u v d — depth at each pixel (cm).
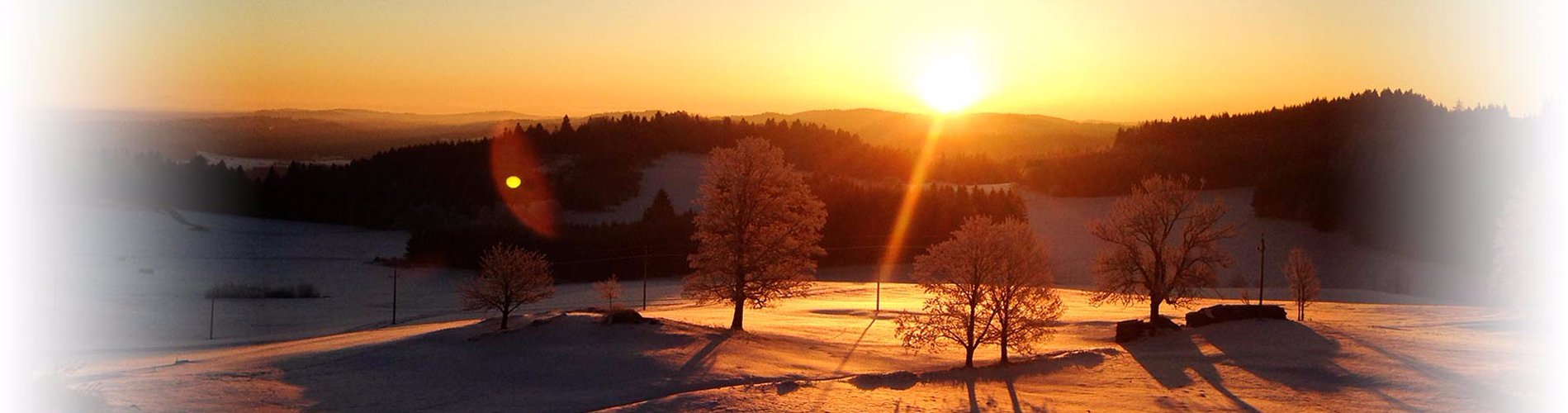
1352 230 14375
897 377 3856
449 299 9881
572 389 3553
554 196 17575
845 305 7869
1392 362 4078
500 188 17850
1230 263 5975
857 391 3556
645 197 18350
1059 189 18912
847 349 4753
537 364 3934
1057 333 5788
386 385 3616
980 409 3322
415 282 11300
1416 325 5622
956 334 4275
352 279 11456
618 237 12306
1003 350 4272
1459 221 12812
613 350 4153
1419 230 13212
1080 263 13212
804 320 6344
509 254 5075
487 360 4016
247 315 8369
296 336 6831
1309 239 14300
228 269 11781
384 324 7625
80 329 7069
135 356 5106
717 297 5197
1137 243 6069
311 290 10038
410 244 12812
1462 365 3975
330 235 15588
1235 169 18600
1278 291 10175
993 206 14425
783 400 3338
